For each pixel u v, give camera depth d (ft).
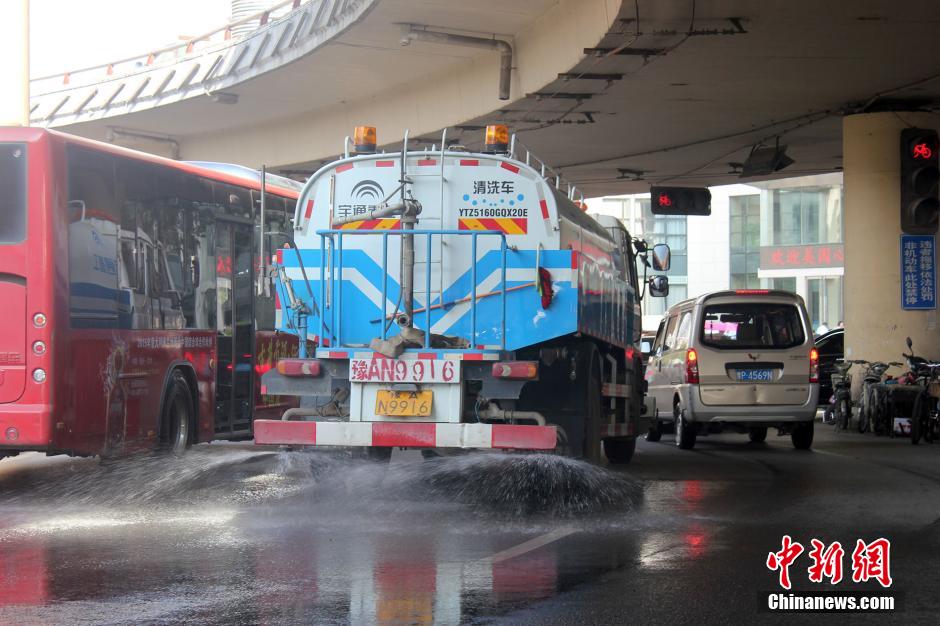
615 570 34.88
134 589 31.76
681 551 38.22
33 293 51.19
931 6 77.00
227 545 38.99
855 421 109.50
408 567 35.14
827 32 82.58
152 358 60.08
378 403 49.16
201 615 28.78
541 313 50.37
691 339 84.94
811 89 100.42
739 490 56.90
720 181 153.99
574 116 111.65
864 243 107.45
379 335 51.57
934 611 30.14
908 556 37.81
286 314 52.24
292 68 126.93
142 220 59.57
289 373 50.47
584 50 87.56
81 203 53.67
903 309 106.83
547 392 55.62
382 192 52.39
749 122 114.01
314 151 151.74
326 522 44.42
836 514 47.62
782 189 307.99
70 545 38.91
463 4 97.35
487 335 50.85
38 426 50.72
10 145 51.57
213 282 68.33
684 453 84.33
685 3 76.02
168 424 62.13
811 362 84.48
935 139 93.15
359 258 51.70
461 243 51.42
